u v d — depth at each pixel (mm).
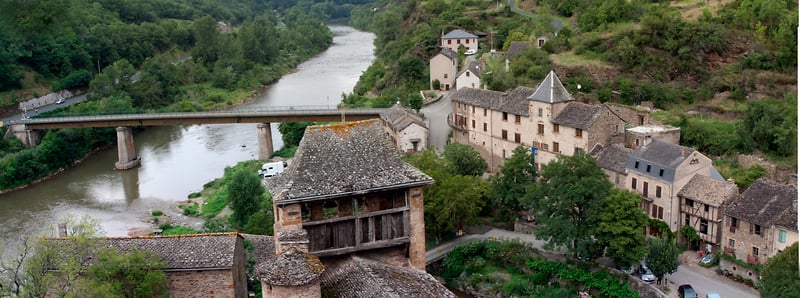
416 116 127625
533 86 132875
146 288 55250
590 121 95625
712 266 78250
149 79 199000
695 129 103750
